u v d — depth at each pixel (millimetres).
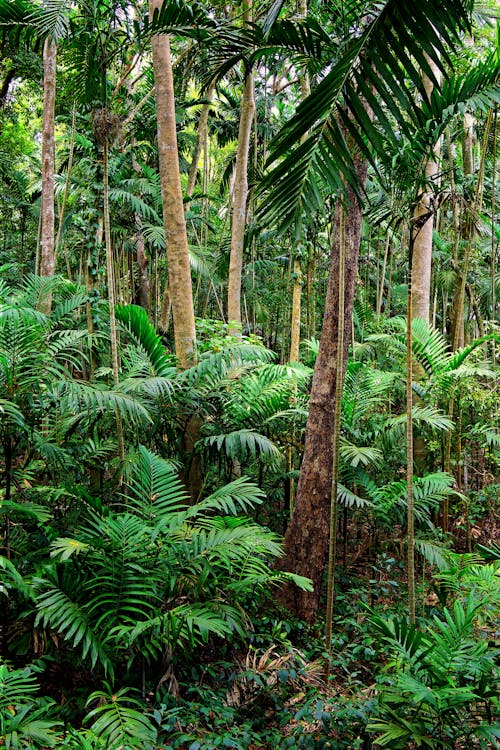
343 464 4121
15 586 2398
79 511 3250
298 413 4164
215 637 3098
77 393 2992
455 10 1858
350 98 1904
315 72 3189
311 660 3105
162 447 4035
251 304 9195
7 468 2850
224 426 3920
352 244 3600
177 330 4098
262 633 3127
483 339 4184
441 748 2059
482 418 4676
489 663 2215
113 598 2662
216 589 2824
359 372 4699
